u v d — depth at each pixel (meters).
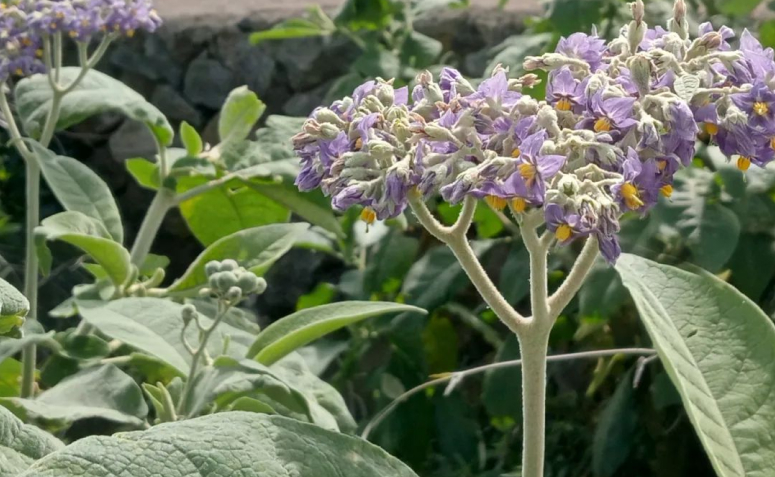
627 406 0.99
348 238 1.12
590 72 0.64
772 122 0.62
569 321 1.08
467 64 1.51
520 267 1.05
